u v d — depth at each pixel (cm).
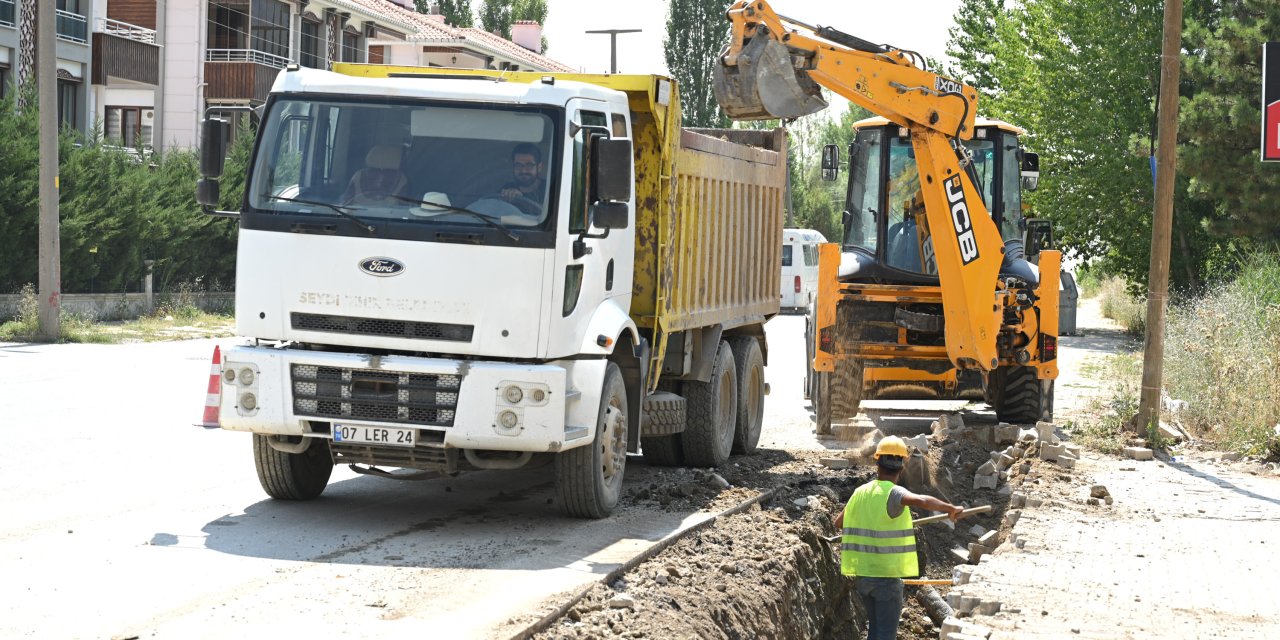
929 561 1392
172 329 3650
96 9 4806
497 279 1120
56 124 3159
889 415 2228
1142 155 3541
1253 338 2153
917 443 1706
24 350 2923
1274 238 3222
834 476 1578
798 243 5744
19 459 1460
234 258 4538
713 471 1552
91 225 3681
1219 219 3556
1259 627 972
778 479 1530
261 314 1152
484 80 1201
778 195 1867
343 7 6197
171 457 1507
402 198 1138
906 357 1944
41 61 3134
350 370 1133
